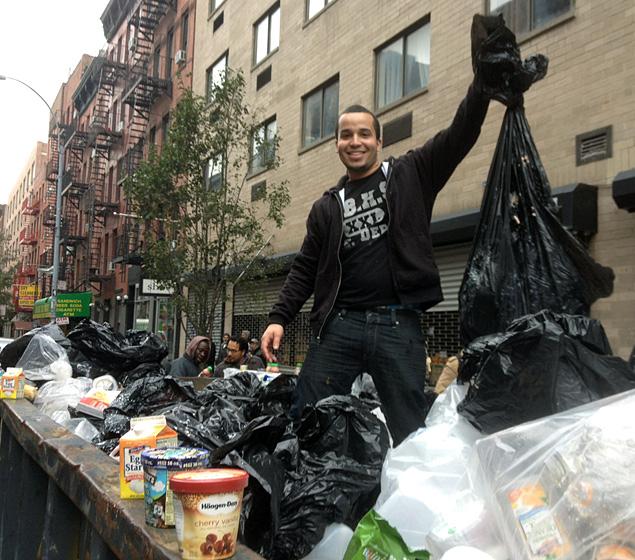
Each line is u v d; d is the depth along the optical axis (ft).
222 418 8.23
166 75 75.10
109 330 16.85
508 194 7.91
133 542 4.33
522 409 5.97
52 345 15.28
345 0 41.65
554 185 25.71
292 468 6.40
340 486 6.13
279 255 44.29
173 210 38.42
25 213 175.73
